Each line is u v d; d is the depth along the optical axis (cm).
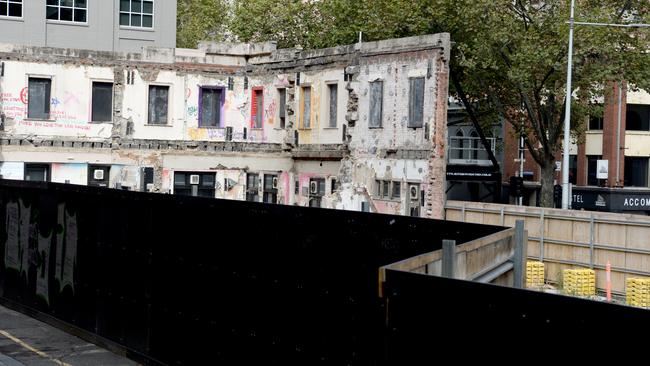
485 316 630
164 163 3956
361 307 862
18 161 3703
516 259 1035
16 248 1753
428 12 4341
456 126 5675
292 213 1002
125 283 1376
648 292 2481
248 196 4125
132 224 1359
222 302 1138
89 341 1482
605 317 554
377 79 3522
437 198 3278
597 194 5169
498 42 4000
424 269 767
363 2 4681
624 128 5262
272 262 1033
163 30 4616
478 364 634
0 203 1823
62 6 4344
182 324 1230
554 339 585
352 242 939
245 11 5297
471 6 3972
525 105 4416
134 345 1353
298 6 5181
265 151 4062
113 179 3878
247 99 4094
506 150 5731
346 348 881
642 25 3478
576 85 3938
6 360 1347
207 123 4041
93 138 3834
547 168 4316
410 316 686
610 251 2719
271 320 1032
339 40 4834
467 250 857
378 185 3531
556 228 2894
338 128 3703
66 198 1552
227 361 1121
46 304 1627
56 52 3750
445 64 3253
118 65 3859
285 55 3947
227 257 1127
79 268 1510
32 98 3738
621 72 3753
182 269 1231
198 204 1195
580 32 3694
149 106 3938
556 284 2862
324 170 3809
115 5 4475
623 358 545
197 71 4000
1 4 4188
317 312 940
